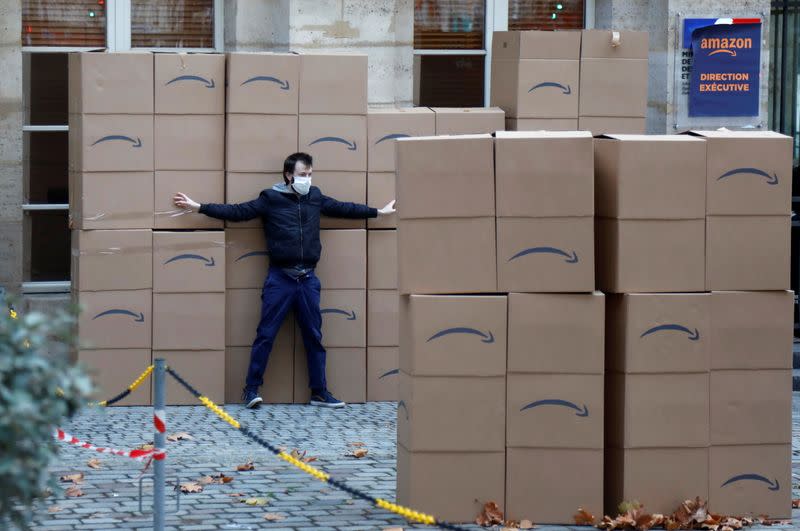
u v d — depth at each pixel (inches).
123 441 349.1
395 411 402.6
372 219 414.9
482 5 489.7
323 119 407.5
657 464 279.7
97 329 396.8
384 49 459.5
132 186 398.0
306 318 402.6
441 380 273.7
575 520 276.5
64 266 465.7
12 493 172.9
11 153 453.1
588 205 274.2
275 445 349.4
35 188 462.0
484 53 489.4
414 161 273.0
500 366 274.8
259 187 405.1
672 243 278.7
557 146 274.2
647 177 277.4
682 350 279.1
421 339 273.1
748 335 281.7
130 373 399.5
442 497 274.7
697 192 279.0
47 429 173.8
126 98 395.9
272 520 275.0
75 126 400.8
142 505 284.8
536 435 275.9
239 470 319.6
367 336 415.5
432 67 488.1
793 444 368.8
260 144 403.9
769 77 509.4
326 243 410.6
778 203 281.7
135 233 397.7
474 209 274.2
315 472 252.1
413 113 414.0
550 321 275.0
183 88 399.2
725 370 281.4
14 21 451.2
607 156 281.7
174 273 400.2
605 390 285.9
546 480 276.4
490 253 274.5
